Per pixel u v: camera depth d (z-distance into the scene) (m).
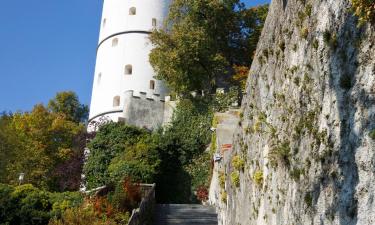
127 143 31.78
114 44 45.84
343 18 6.48
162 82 44.00
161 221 19.08
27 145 37.91
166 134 33.50
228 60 39.12
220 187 17.48
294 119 8.07
